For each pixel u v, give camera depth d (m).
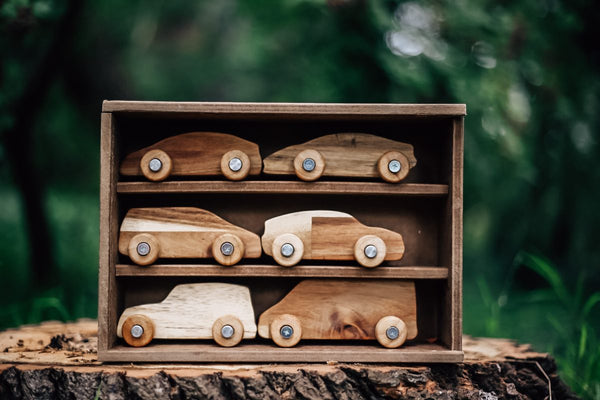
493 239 4.90
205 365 1.87
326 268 1.93
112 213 1.91
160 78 5.75
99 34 4.86
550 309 4.11
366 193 1.95
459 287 1.90
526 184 4.20
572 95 3.74
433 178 2.10
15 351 2.02
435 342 2.04
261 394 1.75
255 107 1.88
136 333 1.92
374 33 3.34
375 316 1.97
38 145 5.12
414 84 3.22
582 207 4.19
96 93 5.10
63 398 1.77
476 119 3.43
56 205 5.37
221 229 1.98
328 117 1.96
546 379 1.98
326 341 2.03
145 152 2.00
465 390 1.89
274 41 4.19
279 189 1.93
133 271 1.92
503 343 2.29
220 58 5.90
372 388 1.84
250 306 1.99
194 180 2.04
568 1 3.67
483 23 3.41
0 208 5.64
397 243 1.97
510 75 3.46
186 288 2.00
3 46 3.43
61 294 3.89
